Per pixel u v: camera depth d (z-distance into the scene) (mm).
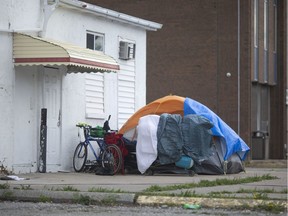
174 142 21438
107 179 19781
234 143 22672
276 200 14266
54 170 22469
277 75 45188
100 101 25531
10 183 17531
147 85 43000
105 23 25969
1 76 20078
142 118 21859
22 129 20969
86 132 22969
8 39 20359
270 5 44281
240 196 14977
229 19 41125
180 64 42375
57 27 22781
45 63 20172
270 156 44625
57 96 22672
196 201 14336
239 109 40750
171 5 42469
